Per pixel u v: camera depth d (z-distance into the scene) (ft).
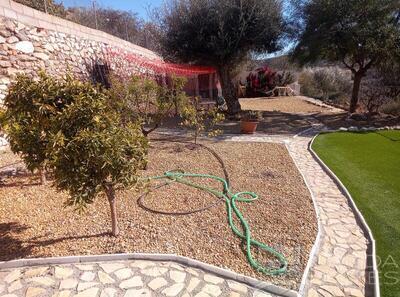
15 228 10.34
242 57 36.35
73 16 40.01
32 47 22.07
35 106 9.11
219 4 29.76
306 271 8.39
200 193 13.50
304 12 33.60
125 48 38.09
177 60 36.35
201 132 26.89
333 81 60.54
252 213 11.66
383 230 10.50
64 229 10.35
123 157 8.32
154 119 18.71
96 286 7.69
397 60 31.12
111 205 9.60
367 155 19.58
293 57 36.50
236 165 17.51
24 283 7.76
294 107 45.91
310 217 11.39
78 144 7.74
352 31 29.55
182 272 8.28
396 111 33.96
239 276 8.05
